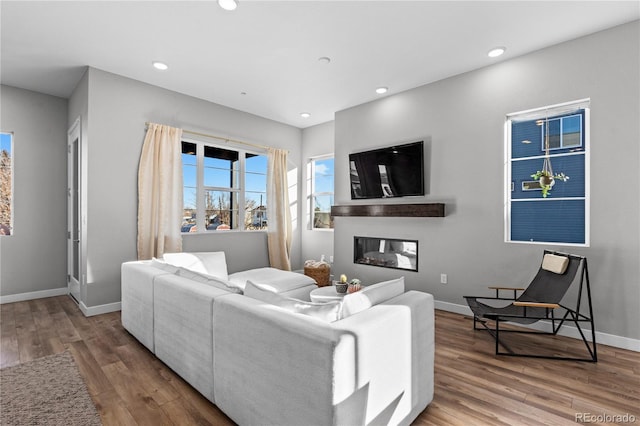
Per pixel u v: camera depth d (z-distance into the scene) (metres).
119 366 2.38
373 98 4.50
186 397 1.99
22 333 3.03
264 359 1.52
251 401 1.60
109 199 3.68
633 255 2.69
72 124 4.18
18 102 4.10
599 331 2.84
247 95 4.40
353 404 1.33
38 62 3.43
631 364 2.44
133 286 2.87
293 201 5.89
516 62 3.32
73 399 1.95
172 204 4.12
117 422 1.75
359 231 4.70
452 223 3.77
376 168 4.43
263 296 1.78
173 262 3.45
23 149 4.14
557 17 2.65
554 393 2.05
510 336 3.02
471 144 3.63
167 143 4.08
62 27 2.80
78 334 3.01
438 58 3.36
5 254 4.04
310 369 1.32
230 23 2.75
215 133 4.71
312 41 3.04
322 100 4.58
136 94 3.90
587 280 2.55
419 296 1.90
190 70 3.65
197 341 1.99
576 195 3.05
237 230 5.10
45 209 4.31
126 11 2.58
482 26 2.78
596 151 2.86
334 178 5.09
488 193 3.50
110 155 3.68
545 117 3.22
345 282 3.32
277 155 5.45
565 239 3.10
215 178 4.82
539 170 3.25
